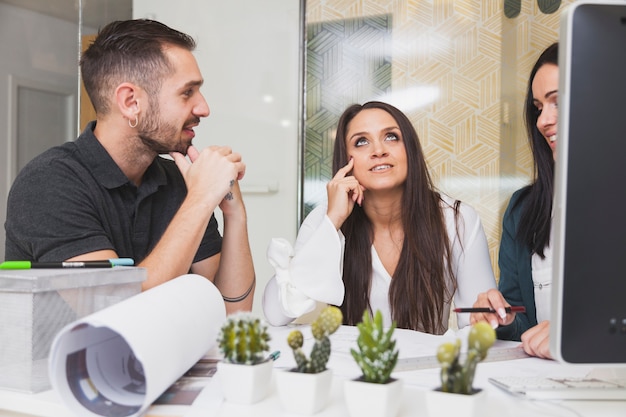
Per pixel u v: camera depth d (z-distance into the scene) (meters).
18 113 3.17
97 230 1.21
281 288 1.30
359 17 2.84
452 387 0.56
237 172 1.25
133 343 0.60
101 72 1.28
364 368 0.59
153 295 0.74
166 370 0.64
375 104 1.58
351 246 1.56
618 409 0.65
